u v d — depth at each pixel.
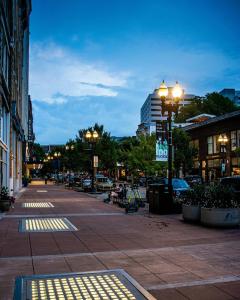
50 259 7.92
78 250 8.87
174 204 16.78
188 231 11.71
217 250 8.80
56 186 57.22
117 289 5.87
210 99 84.94
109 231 11.78
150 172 30.59
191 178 45.00
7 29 23.97
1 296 5.59
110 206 20.95
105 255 8.32
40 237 10.66
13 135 32.94
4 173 24.92
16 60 35.75
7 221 14.19
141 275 6.72
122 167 67.81
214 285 6.14
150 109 141.25
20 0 42.16
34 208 19.59
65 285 6.07
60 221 14.18
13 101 30.56
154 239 10.33
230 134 51.28
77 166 57.47
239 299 5.54
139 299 5.44
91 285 6.07
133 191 22.33
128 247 9.22
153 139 31.67
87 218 15.23
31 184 67.44
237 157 49.19
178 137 53.16
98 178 42.00
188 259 7.90
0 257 8.11
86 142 54.59
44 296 5.55
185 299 5.54
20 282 6.21
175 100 17.42
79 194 33.91
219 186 13.45
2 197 18.53
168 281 6.37
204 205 13.16
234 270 7.02
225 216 12.27
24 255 8.31
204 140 58.03
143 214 16.72
